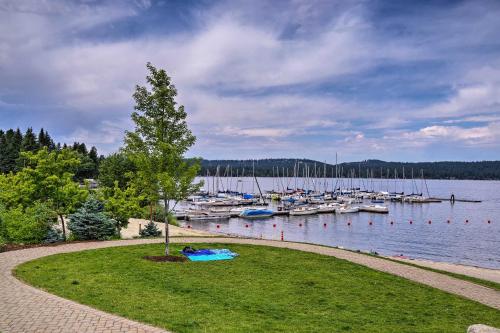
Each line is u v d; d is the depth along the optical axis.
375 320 12.49
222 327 10.70
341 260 21.69
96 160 122.44
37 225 25.11
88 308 11.68
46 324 10.29
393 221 78.50
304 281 16.80
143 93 20.27
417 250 48.91
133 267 17.53
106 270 16.77
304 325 11.42
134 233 41.47
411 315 13.34
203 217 78.38
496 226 71.25
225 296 13.85
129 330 10.05
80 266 17.39
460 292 17.22
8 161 96.62
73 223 26.75
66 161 28.17
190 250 22.05
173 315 11.44
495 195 164.75
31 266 17.14
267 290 15.08
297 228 68.75
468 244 53.19
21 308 11.54
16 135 106.62
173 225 56.56
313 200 108.31
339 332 11.12
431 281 18.77
